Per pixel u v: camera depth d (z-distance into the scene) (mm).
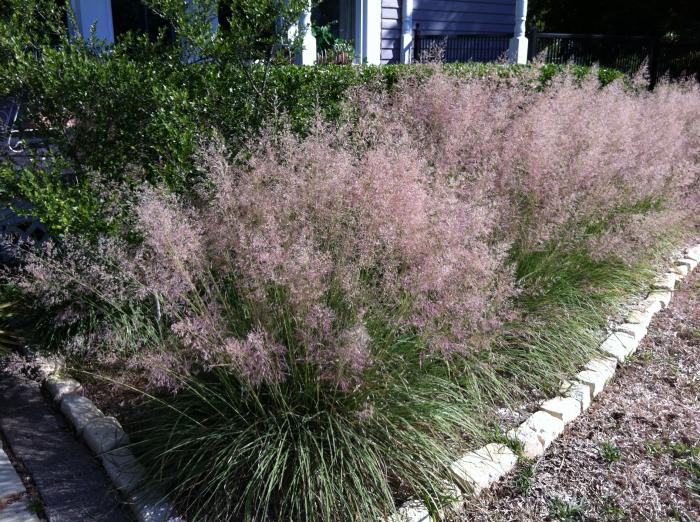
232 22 3941
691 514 2605
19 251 3559
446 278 2703
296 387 2697
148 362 2576
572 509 2596
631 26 18953
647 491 2744
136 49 4254
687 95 7746
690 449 3031
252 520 2334
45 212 3373
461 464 2729
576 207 4074
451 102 4445
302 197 2914
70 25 6098
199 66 4086
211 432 2584
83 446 2887
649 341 4301
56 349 3617
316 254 2629
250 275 2635
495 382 3232
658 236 5293
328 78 5113
